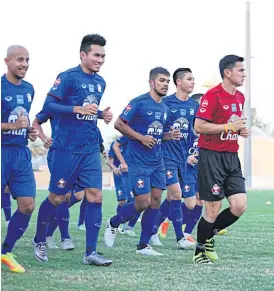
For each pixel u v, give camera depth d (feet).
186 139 27.04
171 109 26.73
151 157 23.34
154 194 23.62
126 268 19.99
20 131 18.90
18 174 19.11
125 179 30.14
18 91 19.01
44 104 20.45
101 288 16.65
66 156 20.74
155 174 23.61
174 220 25.98
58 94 20.36
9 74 18.94
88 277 18.26
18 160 19.04
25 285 17.03
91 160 20.89
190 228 28.45
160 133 23.67
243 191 21.03
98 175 20.90
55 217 24.70
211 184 20.88
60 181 20.97
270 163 128.26
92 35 20.74
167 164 26.43
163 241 28.58
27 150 19.36
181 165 26.86
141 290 16.44
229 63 20.62
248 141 88.94
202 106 20.57
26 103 19.19
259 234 30.73
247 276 18.63
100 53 20.59
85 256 20.80
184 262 21.47
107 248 25.38
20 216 19.07
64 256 22.70
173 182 26.23
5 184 19.13
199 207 28.27
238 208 20.90
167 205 28.63
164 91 23.32
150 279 18.02
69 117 20.56
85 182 20.84
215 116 20.80
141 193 23.16
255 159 127.95
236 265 20.80
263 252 24.20
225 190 21.29
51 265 20.49
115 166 34.99
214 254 22.07
